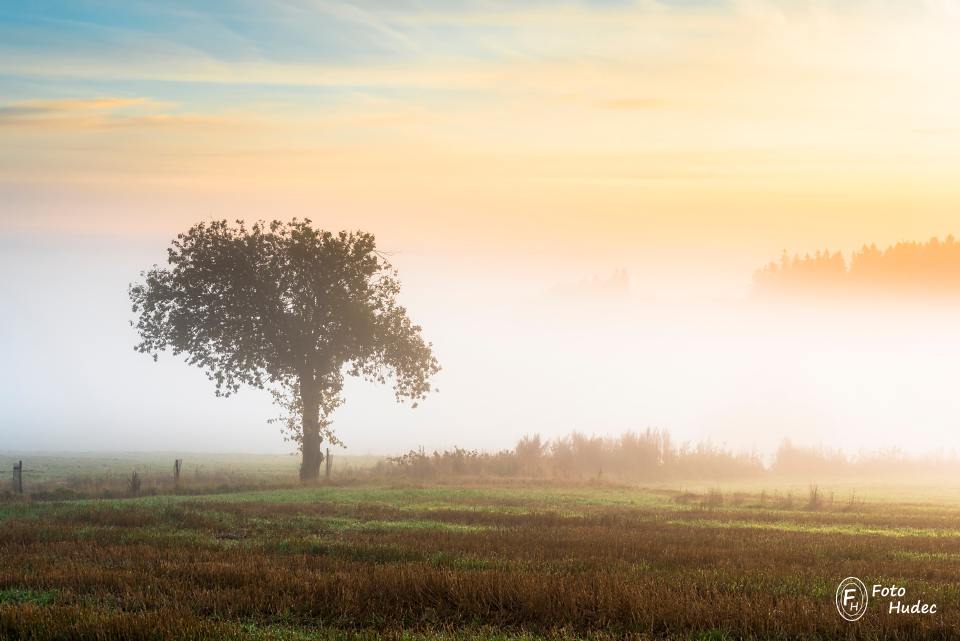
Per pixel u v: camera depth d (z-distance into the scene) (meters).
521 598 12.87
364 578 14.38
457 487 44.59
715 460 60.91
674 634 11.55
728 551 19.50
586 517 28.41
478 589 13.30
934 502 40.97
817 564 17.84
